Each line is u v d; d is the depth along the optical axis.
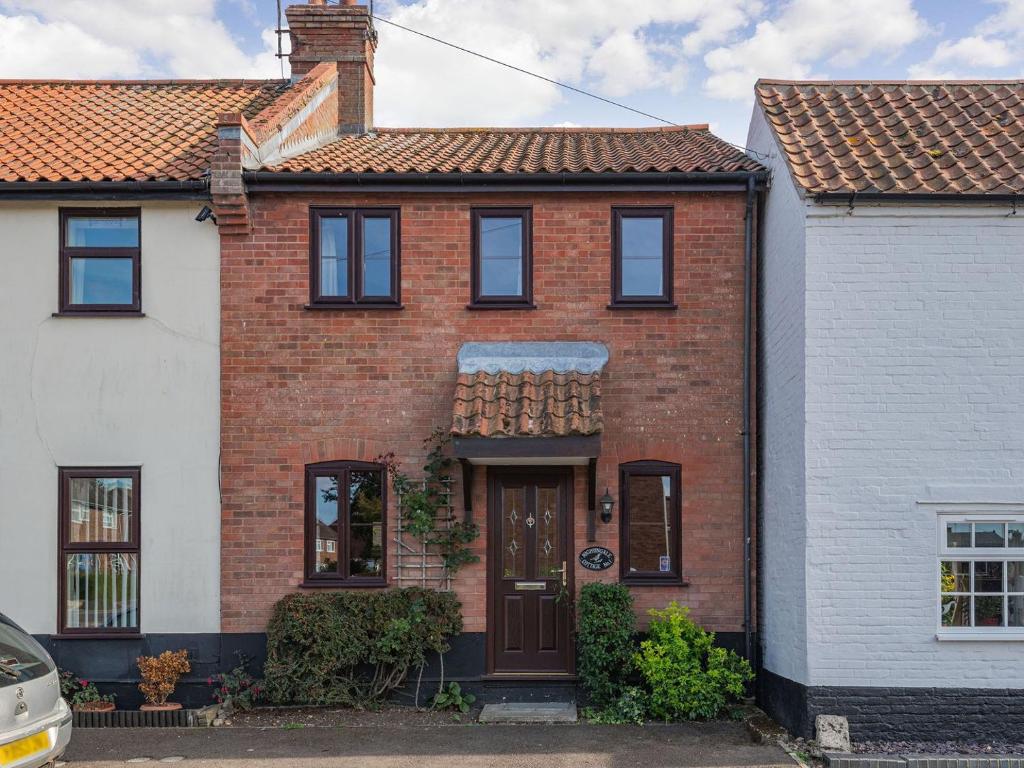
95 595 10.32
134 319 10.45
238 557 10.32
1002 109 10.35
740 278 10.55
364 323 10.52
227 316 10.48
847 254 8.86
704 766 8.09
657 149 12.09
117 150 11.12
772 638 9.76
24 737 6.53
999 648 8.61
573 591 10.40
